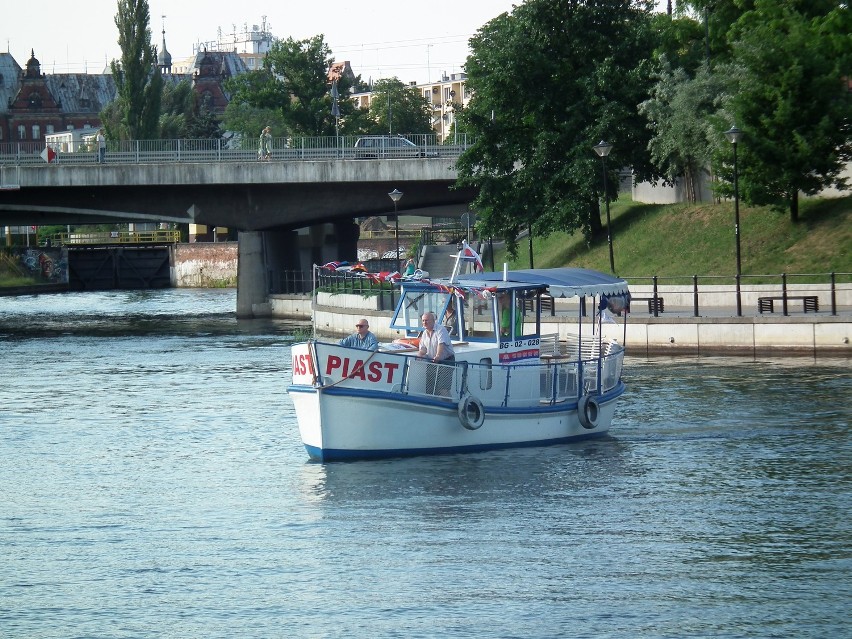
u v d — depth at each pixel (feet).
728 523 87.30
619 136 246.88
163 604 73.20
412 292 116.67
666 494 95.76
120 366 195.31
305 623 69.62
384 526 87.86
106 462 113.80
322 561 80.33
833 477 100.17
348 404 104.27
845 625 68.08
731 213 238.89
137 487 102.94
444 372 107.65
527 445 113.29
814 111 216.13
